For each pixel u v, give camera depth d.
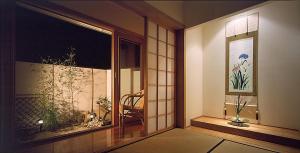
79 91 4.14
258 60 3.44
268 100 3.30
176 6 3.33
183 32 3.62
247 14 3.59
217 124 3.40
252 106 3.49
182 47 3.64
